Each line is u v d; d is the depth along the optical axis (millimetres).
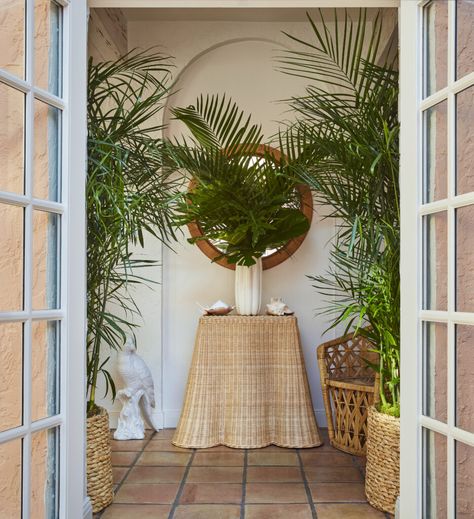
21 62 2197
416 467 2457
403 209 2600
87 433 2947
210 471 3658
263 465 3785
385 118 3020
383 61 4207
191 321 4832
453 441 2211
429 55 2459
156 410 4746
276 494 3248
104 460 3023
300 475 3582
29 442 2184
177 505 3078
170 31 4773
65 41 2520
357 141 2938
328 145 3113
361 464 3805
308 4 2857
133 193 3066
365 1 2850
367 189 3049
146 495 3230
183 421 4285
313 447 4211
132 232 2898
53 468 2379
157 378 4746
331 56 3145
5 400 2068
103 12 4043
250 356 4270
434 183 2402
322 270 4820
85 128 2664
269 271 4832
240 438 4203
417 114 2512
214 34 4777
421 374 2473
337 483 3432
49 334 2365
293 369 4293
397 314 2957
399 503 2611
